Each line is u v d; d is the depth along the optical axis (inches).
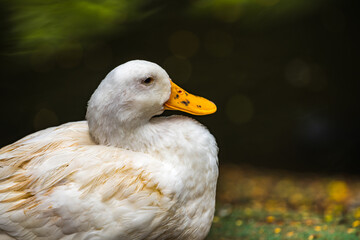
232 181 352.8
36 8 270.7
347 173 417.1
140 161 145.6
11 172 145.6
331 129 449.4
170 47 443.8
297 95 481.7
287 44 476.1
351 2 434.6
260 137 470.0
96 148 147.6
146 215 139.8
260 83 482.0
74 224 136.9
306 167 442.0
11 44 272.7
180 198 145.3
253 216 248.7
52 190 139.2
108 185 139.6
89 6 284.5
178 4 375.6
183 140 151.2
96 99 151.0
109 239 138.8
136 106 149.5
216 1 378.6
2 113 384.8
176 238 152.1
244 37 472.1
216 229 223.1
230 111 478.6
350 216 237.1
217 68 471.2
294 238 203.0
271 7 398.6
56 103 403.5
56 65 395.2
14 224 137.9
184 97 159.9
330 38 466.0
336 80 470.0
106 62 417.7
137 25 370.6
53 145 150.6
